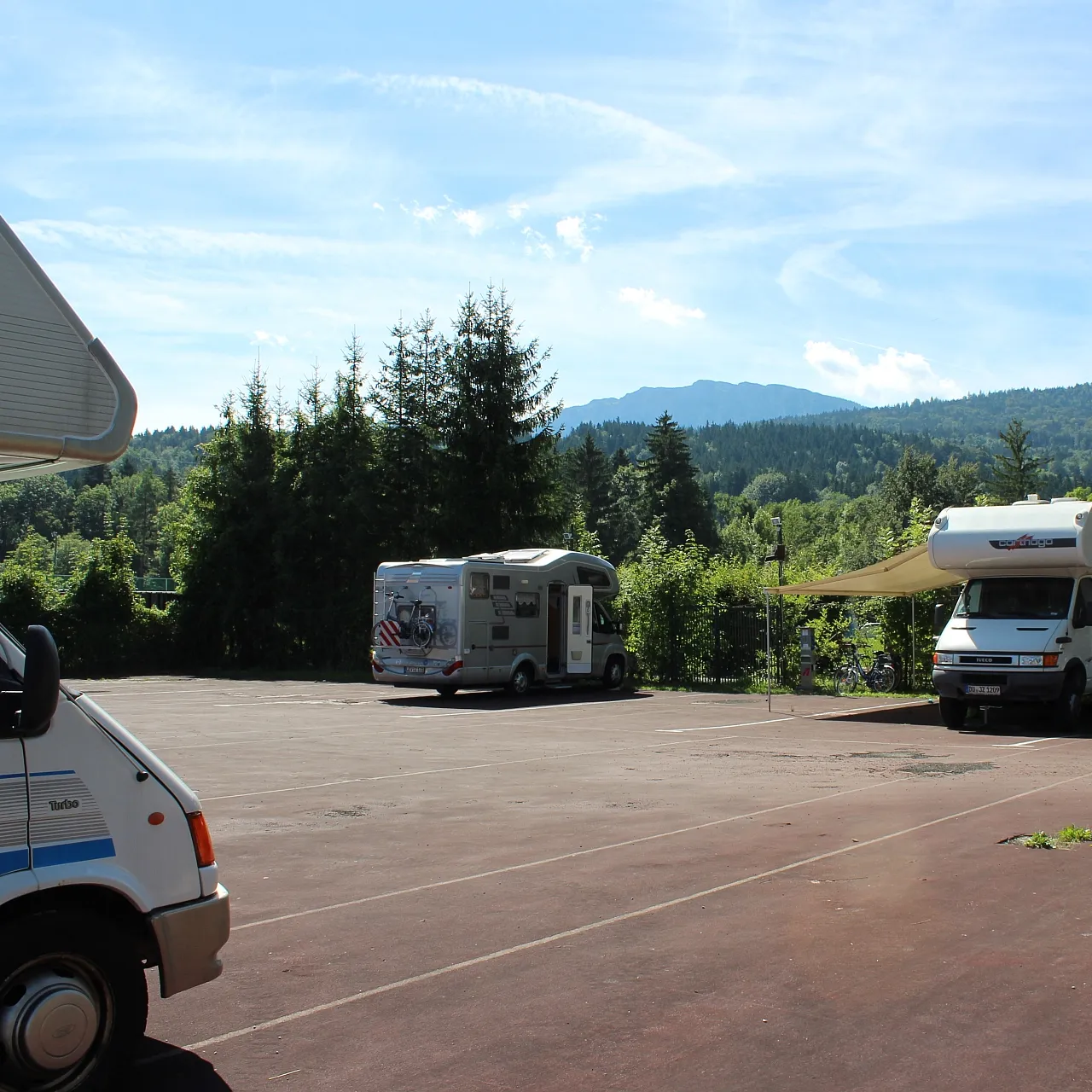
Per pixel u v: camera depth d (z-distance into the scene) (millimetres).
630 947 6051
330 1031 4977
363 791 11555
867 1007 5094
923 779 11914
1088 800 10172
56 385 3975
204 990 5500
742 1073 4426
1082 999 5129
